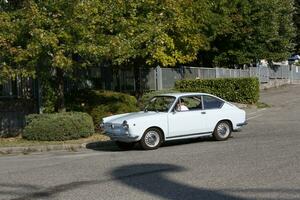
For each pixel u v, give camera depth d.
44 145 16.92
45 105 20.83
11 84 21.64
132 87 27.41
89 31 17.72
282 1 48.00
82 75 23.91
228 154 13.00
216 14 35.97
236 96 30.25
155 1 21.83
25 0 17.66
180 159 12.55
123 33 18.95
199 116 15.84
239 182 9.45
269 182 9.38
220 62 42.84
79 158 13.97
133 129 14.85
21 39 17.84
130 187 9.38
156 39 20.34
